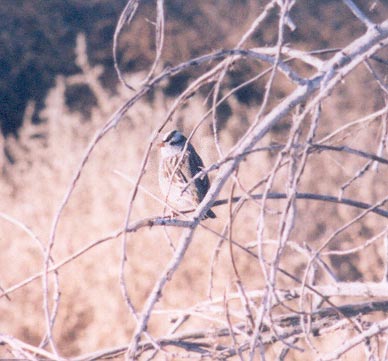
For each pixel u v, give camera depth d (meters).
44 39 26.61
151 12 26.09
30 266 12.96
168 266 4.27
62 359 4.25
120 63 26.02
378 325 5.05
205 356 5.35
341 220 13.88
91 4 27.09
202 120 4.70
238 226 12.75
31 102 22.75
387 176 14.43
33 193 14.28
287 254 12.52
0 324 12.42
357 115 19.16
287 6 4.14
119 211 13.45
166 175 9.00
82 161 4.02
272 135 15.01
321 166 14.77
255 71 21.50
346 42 26.36
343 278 12.73
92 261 12.61
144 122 16.42
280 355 5.92
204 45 25.86
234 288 11.96
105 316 12.12
